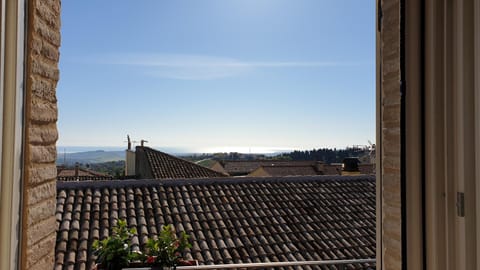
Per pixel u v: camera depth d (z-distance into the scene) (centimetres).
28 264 161
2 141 142
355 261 386
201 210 696
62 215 639
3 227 142
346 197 817
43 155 178
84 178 1398
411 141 119
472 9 110
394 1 162
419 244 118
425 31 118
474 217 109
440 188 116
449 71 114
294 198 786
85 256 541
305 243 636
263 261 574
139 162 1361
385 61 169
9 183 143
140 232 607
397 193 159
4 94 142
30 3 161
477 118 108
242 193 779
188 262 384
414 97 119
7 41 143
